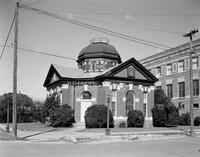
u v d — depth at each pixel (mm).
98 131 33469
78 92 43781
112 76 42188
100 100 42406
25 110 66250
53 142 24094
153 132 33219
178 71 58844
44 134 30578
